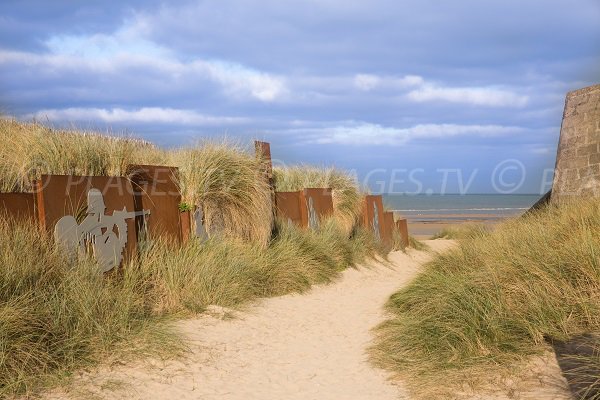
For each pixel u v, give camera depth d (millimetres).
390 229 16469
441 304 6496
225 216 9602
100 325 5500
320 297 9273
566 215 8453
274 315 7719
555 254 6633
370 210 15078
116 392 4641
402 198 104250
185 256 7988
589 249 6402
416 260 15109
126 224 7500
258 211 10016
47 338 5059
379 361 5883
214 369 5473
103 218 7094
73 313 5461
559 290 6004
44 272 5797
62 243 6312
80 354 5102
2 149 7602
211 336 6367
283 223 11312
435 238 22906
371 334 7020
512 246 7809
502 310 5879
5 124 8766
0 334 4703
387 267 13320
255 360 5887
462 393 4773
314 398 4957
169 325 6273
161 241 8117
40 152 7609
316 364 5898
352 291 10078
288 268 9648
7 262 5461
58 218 6453
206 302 7355
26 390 4430
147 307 6781
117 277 7047
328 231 12523
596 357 4777
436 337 5879
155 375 5090
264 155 11570
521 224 9703
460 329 5750
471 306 6008
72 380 4711
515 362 5168
